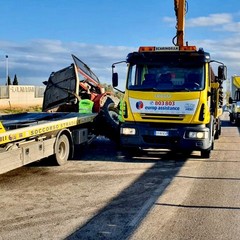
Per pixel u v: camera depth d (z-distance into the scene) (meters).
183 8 14.48
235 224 5.77
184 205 6.73
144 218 6.05
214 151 13.05
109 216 6.16
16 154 8.31
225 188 7.92
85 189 7.86
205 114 10.60
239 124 25.50
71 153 11.25
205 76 10.73
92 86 15.85
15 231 5.52
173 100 10.66
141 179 8.77
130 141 10.98
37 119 11.76
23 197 7.30
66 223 5.84
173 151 12.81
